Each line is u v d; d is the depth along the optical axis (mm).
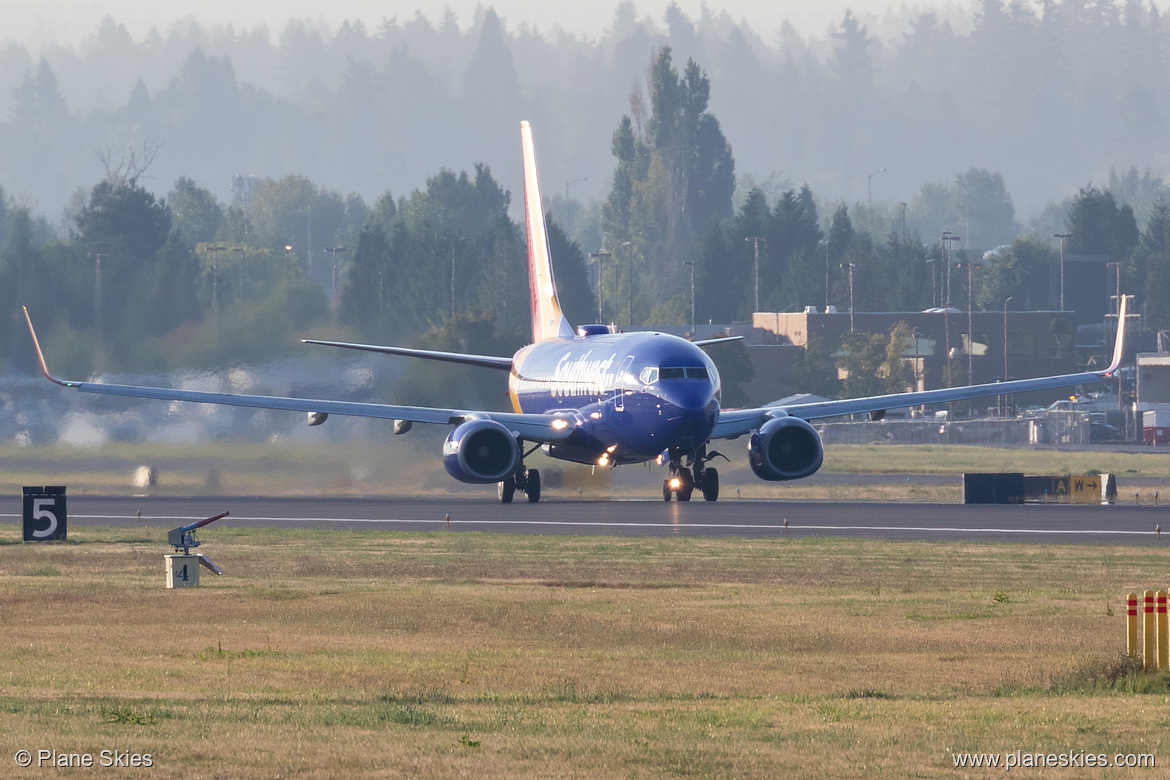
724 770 46312
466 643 76438
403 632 80062
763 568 110375
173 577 98188
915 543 130000
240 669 68000
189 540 101188
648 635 78812
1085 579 103625
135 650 73812
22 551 123812
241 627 81625
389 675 66625
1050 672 67375
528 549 124750
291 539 134875
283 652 73312
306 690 62625
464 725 53688
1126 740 50844
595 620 83750
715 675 67000
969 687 63969
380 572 108062
